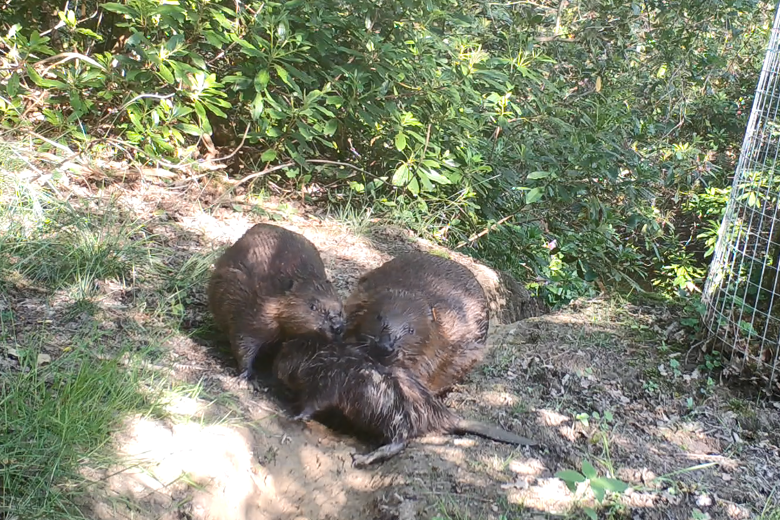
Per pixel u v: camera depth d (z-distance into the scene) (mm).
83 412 2701
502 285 4137
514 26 5551
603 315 3672
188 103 4098
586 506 2768
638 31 6973
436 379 3141
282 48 3936
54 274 3252
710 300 3469
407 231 4270
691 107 7125
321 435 2984
